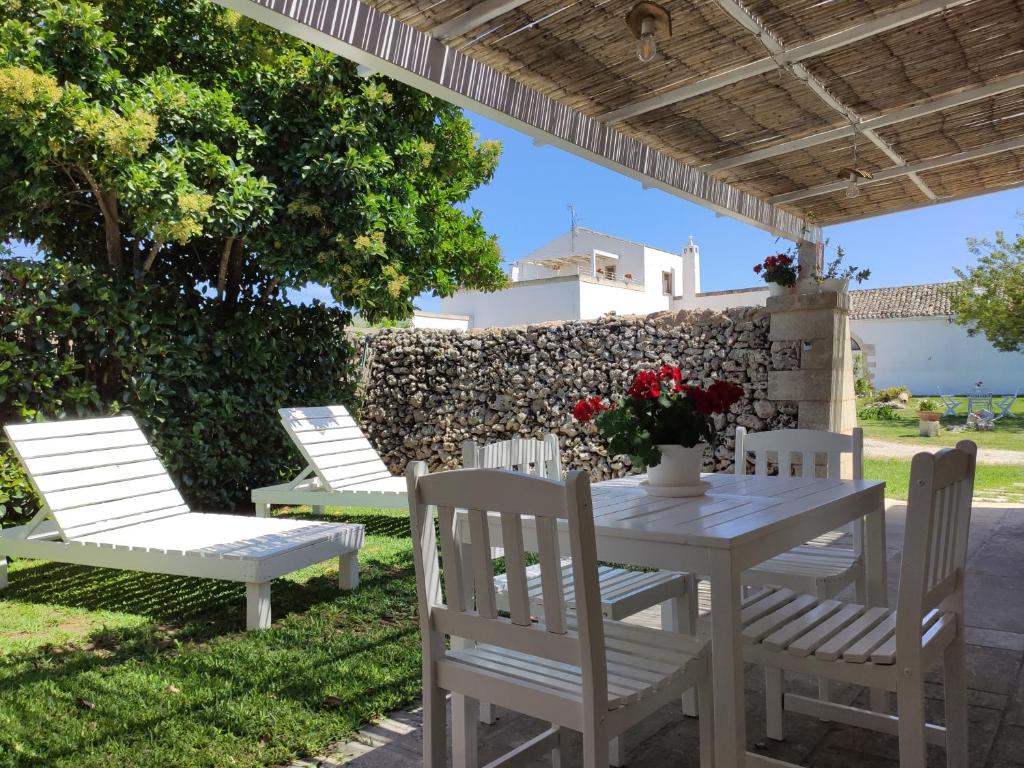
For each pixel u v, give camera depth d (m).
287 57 6.09
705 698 1.71
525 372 7.53
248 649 2.84
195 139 5.54
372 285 6.00
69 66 4.93
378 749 2.07
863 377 17.08
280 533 3.60
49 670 2.64
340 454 5.49
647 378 2.21
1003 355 20.91
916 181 5.42
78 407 5.13
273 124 5.94
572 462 7.20
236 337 6.21
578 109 3.99
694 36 3.35
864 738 2.15
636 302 20.02
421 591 1.68
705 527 1.72
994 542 4.52
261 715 2.23
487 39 3.20
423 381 8.16
